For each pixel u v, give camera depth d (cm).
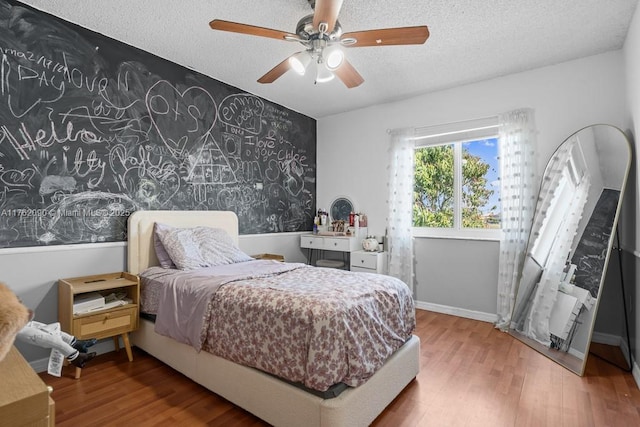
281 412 159
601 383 210
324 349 149
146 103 282
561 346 250
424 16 228
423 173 391
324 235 430
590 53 282
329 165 459
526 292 298
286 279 219
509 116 319
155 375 220
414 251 385
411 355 209
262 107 391
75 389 201
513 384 210
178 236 271
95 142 252
